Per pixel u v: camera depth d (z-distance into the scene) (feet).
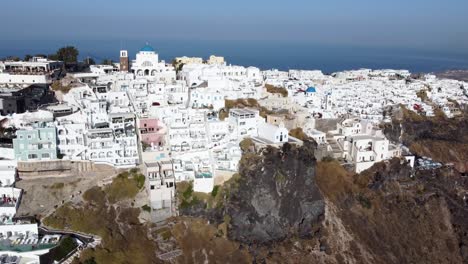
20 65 610.65
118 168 447.01
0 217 379.96
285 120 557.33
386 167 547.90
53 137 431.84
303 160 482.69
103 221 391.65
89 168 442.09
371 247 472.03
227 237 421.18
